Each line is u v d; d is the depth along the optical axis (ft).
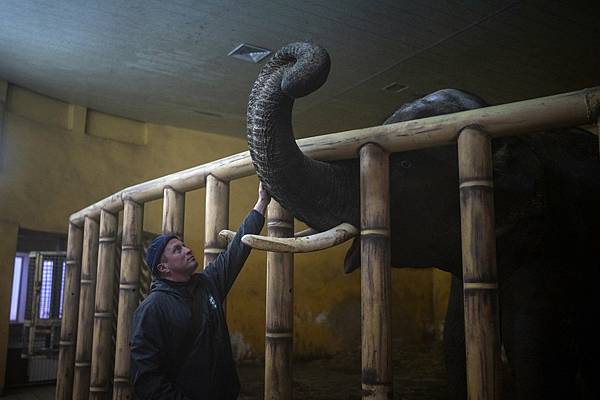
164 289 8.19
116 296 26.37
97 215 14.87
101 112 31.45
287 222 9.41
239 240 9.18
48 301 27.43
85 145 30.25
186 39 23.29
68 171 29.35
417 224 8.48
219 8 20.92
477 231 7.29
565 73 26.61
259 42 23.48
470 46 23.90
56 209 28.58
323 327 37.47
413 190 8.41
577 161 9.82
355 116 32.60
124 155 31.73
